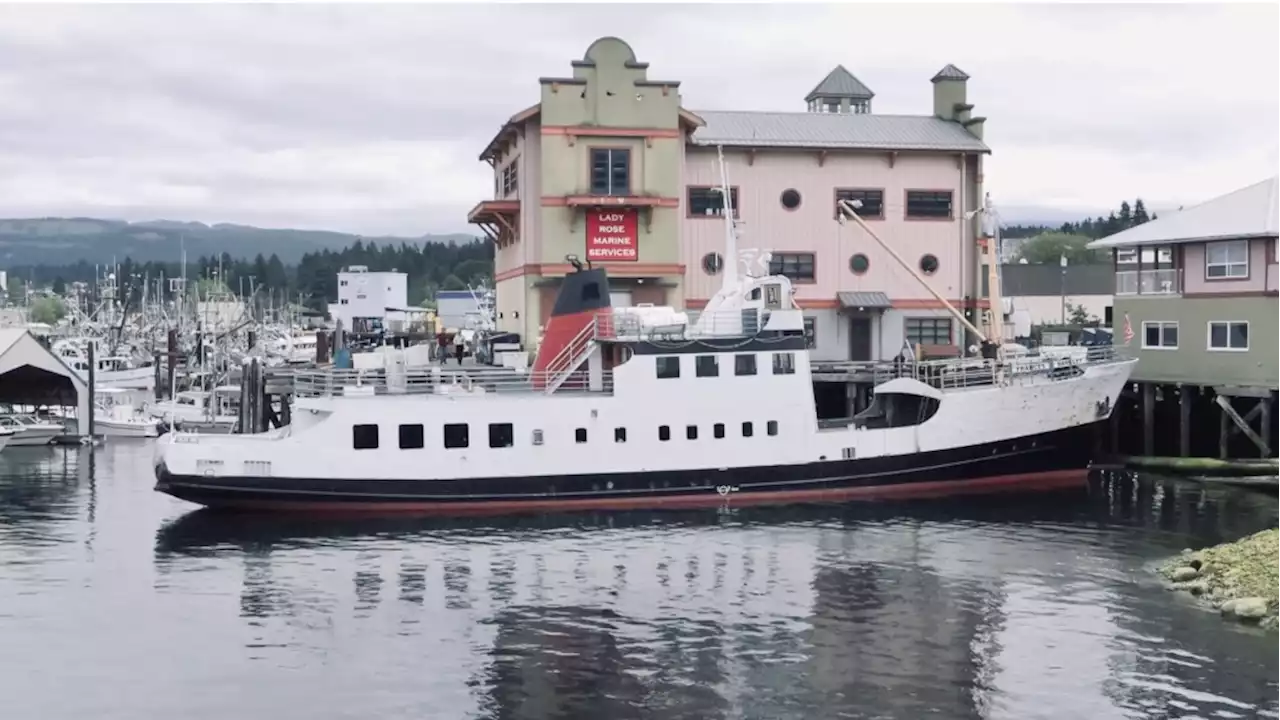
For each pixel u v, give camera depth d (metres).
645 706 21.91
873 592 29.59
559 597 29.23
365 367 48.16
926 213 57.06
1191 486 45.09
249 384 47.62
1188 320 49.38
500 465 40.06
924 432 43.12
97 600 29.08
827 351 56.25
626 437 40.78
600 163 52.62
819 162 55.81
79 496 45.25
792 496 42.25
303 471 39.12
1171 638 25.59
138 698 22.39
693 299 54.97
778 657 24.58
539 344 47.38
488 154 61.69
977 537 35.94
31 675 23.61
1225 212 49.34
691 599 28.97
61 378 73.31
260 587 30.28
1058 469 45.03
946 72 60.47
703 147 54.84
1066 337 68.19
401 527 37.69
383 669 23.97
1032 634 25.98
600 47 52.25
